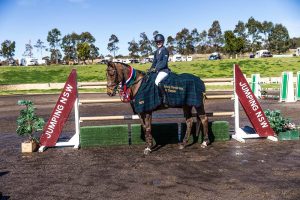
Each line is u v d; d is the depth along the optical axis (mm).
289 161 7074
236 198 5066
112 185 5812
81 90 29781
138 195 5297
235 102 9352
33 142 8648
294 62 46562
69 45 86938
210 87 29562
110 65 7746
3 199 5281
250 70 43469
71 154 8219
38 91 32375
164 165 6980
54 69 49750
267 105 17375
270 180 5875
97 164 7211
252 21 90500
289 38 90875
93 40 88250
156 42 7984
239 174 6254
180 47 103000
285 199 5000
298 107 16219
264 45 94062
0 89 34812
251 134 9484
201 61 52562
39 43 93125
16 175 6551
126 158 7656
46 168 7008
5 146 9375
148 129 8016
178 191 5426
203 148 8461
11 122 14039
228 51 70625
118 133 9055
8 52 83438
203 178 6062
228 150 8203
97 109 17734
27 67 51938
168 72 7910
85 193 5457
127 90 7883
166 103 7789
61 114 8969
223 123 9297
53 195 5402
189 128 8438
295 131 9992
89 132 8977
